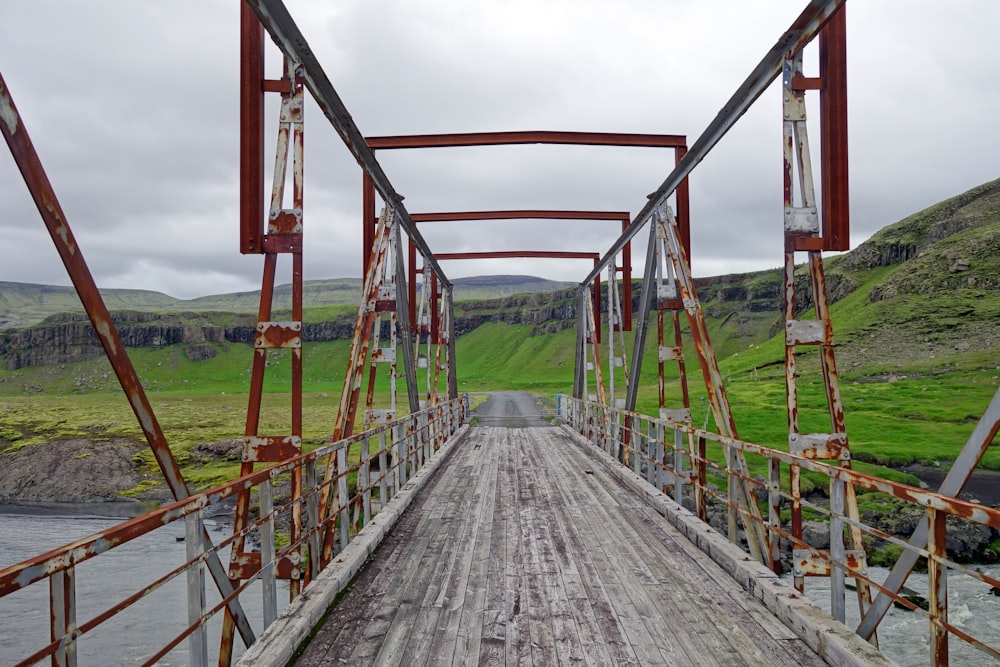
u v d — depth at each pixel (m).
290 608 4.17
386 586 5.01
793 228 4.89
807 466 4.14
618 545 6.33
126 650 11.74
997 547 15.58
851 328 88.38
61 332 163.75
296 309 5.00
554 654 3.73
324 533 5.56
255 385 4.95
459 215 17.20
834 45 5.02
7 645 12.52
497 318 186.50
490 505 8.45
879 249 120.06
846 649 3.38
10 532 22.81
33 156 2.46
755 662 3.61
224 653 3.65
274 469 3.95
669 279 9.16
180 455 35.50
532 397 65.75
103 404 79.38
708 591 4.88
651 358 113.62
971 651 10.63
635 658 3.67
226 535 20.33
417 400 12.34
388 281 9.89
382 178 8.51
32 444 38.12
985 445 2.57
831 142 5.03
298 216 5.08
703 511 6.93
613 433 13.18
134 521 2.39
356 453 28.45
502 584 5.07
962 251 95.56
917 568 13.88
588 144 11.95
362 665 3.59
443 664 3.60
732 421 6.24
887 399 47.75
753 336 130.88
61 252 2.59
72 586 2.03
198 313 182.00
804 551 4.42
